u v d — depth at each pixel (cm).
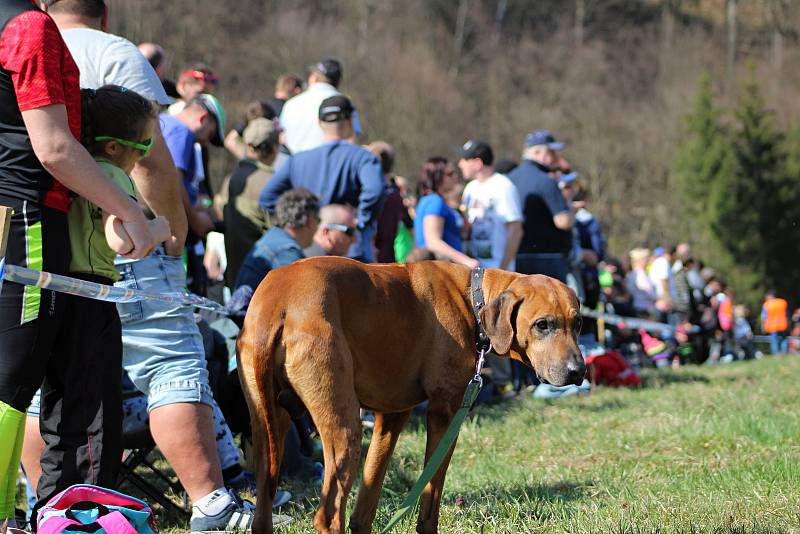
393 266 487
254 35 4966
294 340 429
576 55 6231
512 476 657
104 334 468
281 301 436
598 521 513
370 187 880
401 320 467
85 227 466
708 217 4634
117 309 501
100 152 482
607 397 1043
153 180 561
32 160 442
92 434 461
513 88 6084
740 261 4559
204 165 973
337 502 421
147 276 555
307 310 432
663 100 5919
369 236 902
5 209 416
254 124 904
